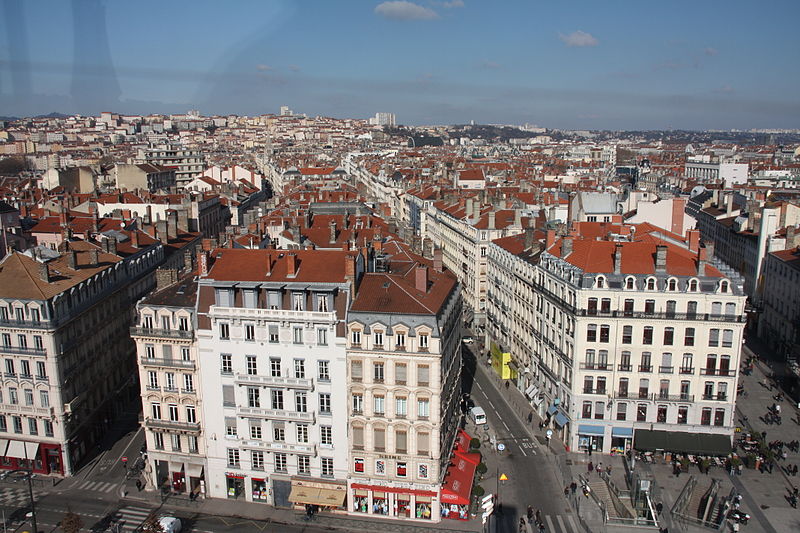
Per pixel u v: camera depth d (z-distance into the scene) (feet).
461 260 645.10
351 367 304.50
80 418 364.38
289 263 315.37
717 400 356.59
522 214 620.49
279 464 322.34
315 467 318.86
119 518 312.91
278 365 311.68
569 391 376.27
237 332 311.06
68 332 355.36
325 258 323.37
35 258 376.68
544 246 444.96
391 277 326.65
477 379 486.38
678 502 321.32
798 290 506.07
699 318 351.05
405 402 304.30
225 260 329.93
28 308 336.08
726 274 354.95
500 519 312.71
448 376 331.77
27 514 314.55
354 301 308.19
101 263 413.18
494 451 376.07
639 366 361.51
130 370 438.40
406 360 299.17
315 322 302.45
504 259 498.69
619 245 379.55
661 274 356.38
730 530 303.07
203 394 321.93
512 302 479.41
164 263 508.94
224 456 326.65
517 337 469.16
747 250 645.92
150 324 325.62
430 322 297.74
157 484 339.57
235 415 320.70
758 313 589.73
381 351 299.58
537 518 310.24
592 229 483.10
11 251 414.41
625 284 357.82
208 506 323.98
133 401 441.27
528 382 446.19
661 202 522.47
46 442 349.20
